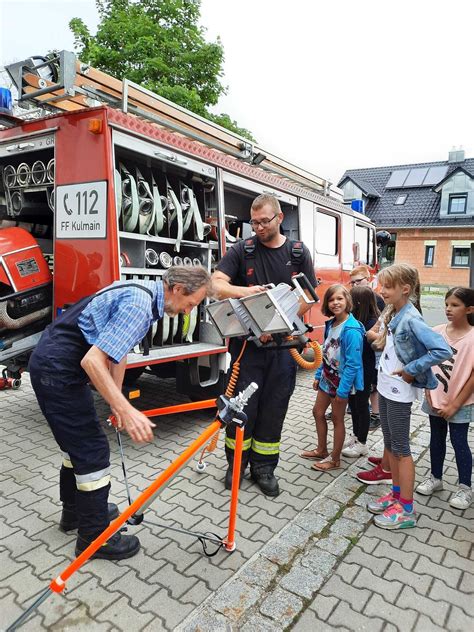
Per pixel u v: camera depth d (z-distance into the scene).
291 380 3.11
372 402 4.42
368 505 2.91
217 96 13.38
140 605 2.07
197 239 4.20
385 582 2.28
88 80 3.57
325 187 7.08
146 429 1.84
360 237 8.16
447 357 2.44
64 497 2.54
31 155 3.76
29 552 2.44
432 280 26.80
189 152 3.90
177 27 13.02
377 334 3.27
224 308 2.67
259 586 2.19
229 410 2.08
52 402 2.10
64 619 1.98
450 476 3.47
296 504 3.00
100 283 3.26
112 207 3.19
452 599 2.17
